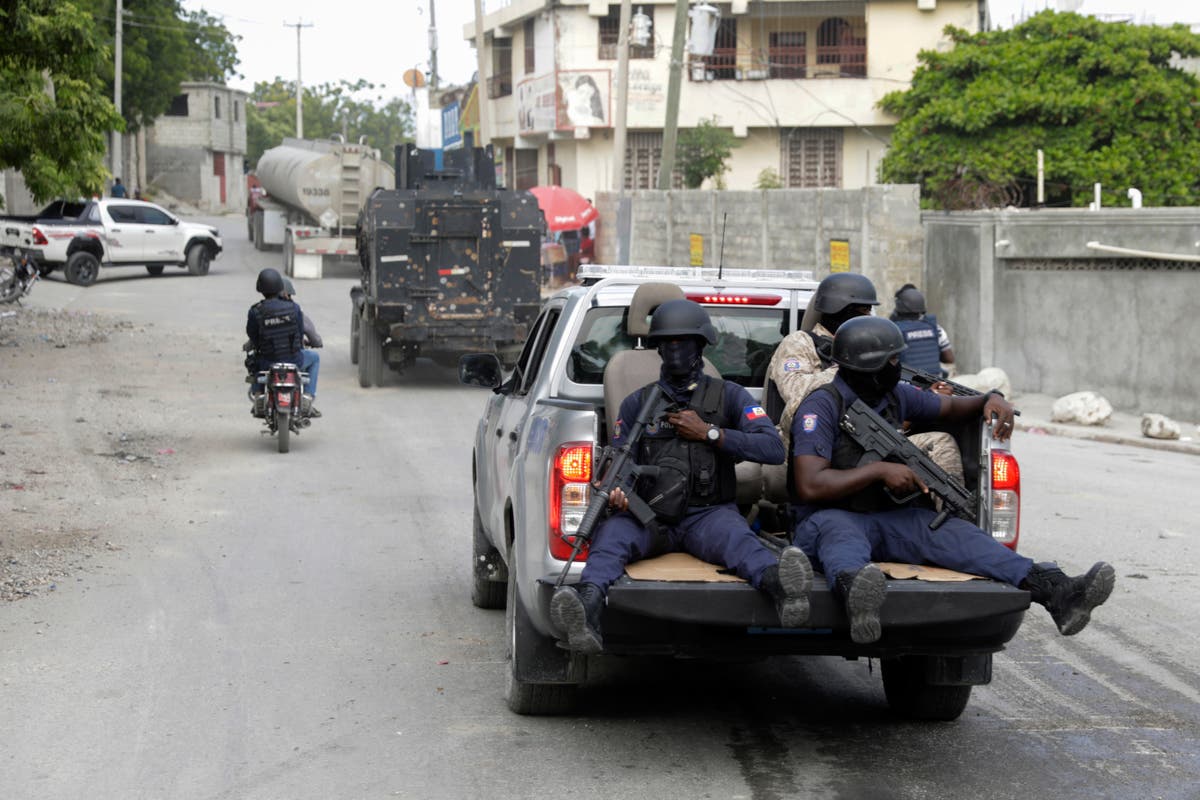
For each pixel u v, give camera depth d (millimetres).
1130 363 24188
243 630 10352
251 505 15445
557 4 58750
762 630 7316
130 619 10617
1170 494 16750
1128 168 43375
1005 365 26578
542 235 25688
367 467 18109
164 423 21422
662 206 42312
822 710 8672
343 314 39875
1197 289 23078
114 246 47344
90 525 14133
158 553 12961
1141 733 8164
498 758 7621
